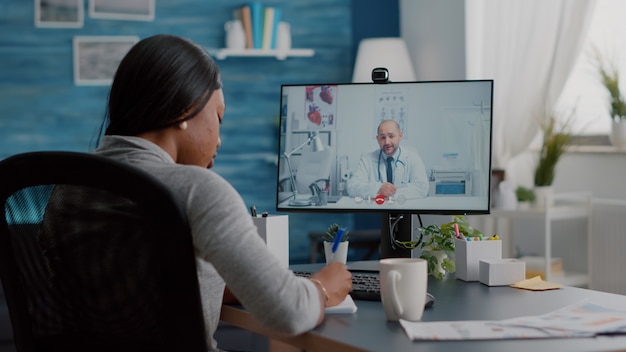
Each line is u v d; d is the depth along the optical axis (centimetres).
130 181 140
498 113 488
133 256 145
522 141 473
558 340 144
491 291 199
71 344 155
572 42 445
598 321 156
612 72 454
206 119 168
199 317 145
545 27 458
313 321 153
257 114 580
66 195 147
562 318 161
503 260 212
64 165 142
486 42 496
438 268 221
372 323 160
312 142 229
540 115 464
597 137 467
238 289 146
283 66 583
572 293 194
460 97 221
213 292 162
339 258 221
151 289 145
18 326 158
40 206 151
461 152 220
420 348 140
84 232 146
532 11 464
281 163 231
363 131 226
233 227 146
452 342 143
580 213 446
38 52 543
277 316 147
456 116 221
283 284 147
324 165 228
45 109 545
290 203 230
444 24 536
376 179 224
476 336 146
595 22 468
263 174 582
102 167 140
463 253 215
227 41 562
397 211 223
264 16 567
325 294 165
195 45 168
